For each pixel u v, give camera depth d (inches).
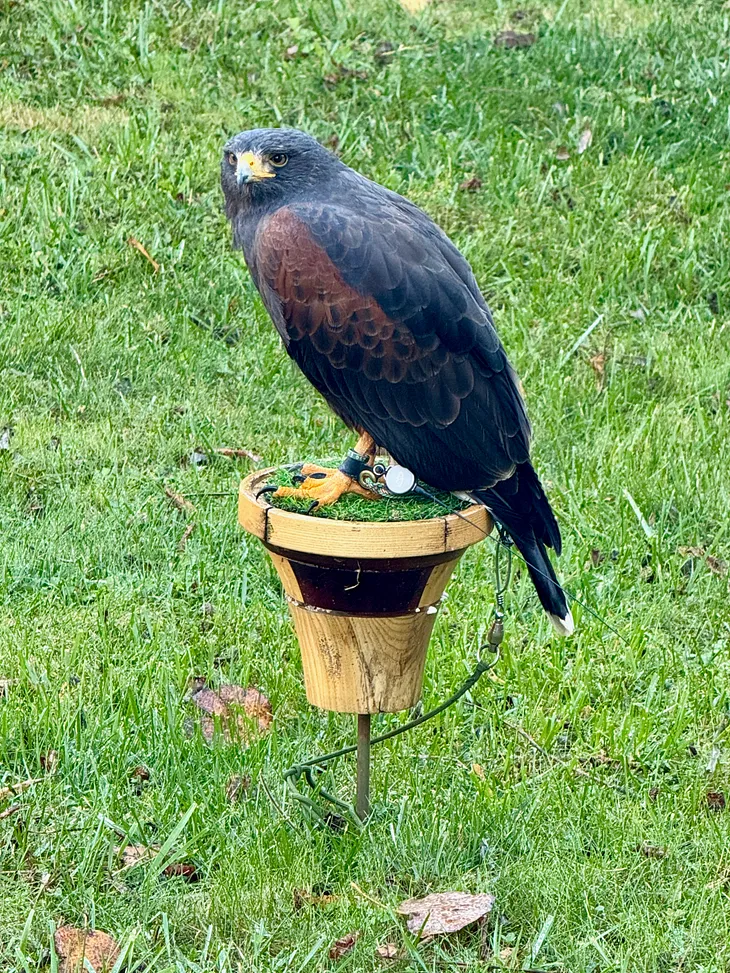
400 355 133.8
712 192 293.4
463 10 352.5
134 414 225.0
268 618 180.4
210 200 276.2
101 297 251.6
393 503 134.3
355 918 129.8
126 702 159.8
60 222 263.1
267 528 128.1
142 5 331.3
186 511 202.4
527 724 163.0
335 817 145.6
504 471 133.4
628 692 171.2
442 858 138.3
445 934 128.3
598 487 211.3
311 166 142.5
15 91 300.4
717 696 169.3
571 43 335.9
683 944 129.3
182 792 145.9
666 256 275.0
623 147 308.3
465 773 153.6
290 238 135.8
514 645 177.3
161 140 291.4
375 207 140.7
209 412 226.7
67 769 148.9
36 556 189.5
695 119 318.0
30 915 126.2
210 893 132.0
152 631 176.7
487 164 296.8
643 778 155.1
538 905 132.5
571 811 147.0
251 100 308.8
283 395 232.7
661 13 354.3
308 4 339.0
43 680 163.6
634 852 141.9
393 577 128.2
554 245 277.4
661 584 191.3
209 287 257.1
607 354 250.7
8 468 207.2
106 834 139.3
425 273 134.5
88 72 309.1
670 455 219.6
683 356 249.8
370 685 134.6
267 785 148.4
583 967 126.5
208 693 164.9
